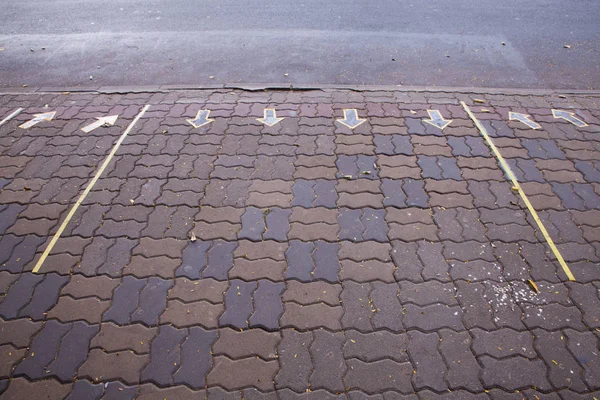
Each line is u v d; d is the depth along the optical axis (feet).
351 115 19.13
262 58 24.21
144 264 12.57
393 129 18.17
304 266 12.44
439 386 9.75
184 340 10.66
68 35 27.94
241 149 17.13
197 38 26.81
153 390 9.71
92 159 16.76
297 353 10.38
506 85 21.53
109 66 23.91
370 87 21.27
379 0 32.01
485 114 19.10
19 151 17.25
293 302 11.49
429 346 10.50
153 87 21.58
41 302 11.60
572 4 31.01
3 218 14.19
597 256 12.66
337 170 15.98
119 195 15.05
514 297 11.59
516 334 10.73
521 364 10.13
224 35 27.07
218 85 21.61
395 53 24.47
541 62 23.50
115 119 19.13
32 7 33.27
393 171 15.90
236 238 13.34
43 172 16.14
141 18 30.27
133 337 10.75
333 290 11.78
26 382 9.89
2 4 34.12
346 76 22.33
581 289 11.76
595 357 10.25
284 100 20.36
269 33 27.12
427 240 13.21
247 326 10.95
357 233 13.44
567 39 25.90
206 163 16.44
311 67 23.21
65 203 14.75
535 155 16.63
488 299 11.55
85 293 11.80
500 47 25.02
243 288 11.87
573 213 14.10
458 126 18.33
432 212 14.19
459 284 11.93
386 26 27.76
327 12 30.07
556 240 13.17
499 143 17.29
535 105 19.74
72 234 13.57
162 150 17.17
